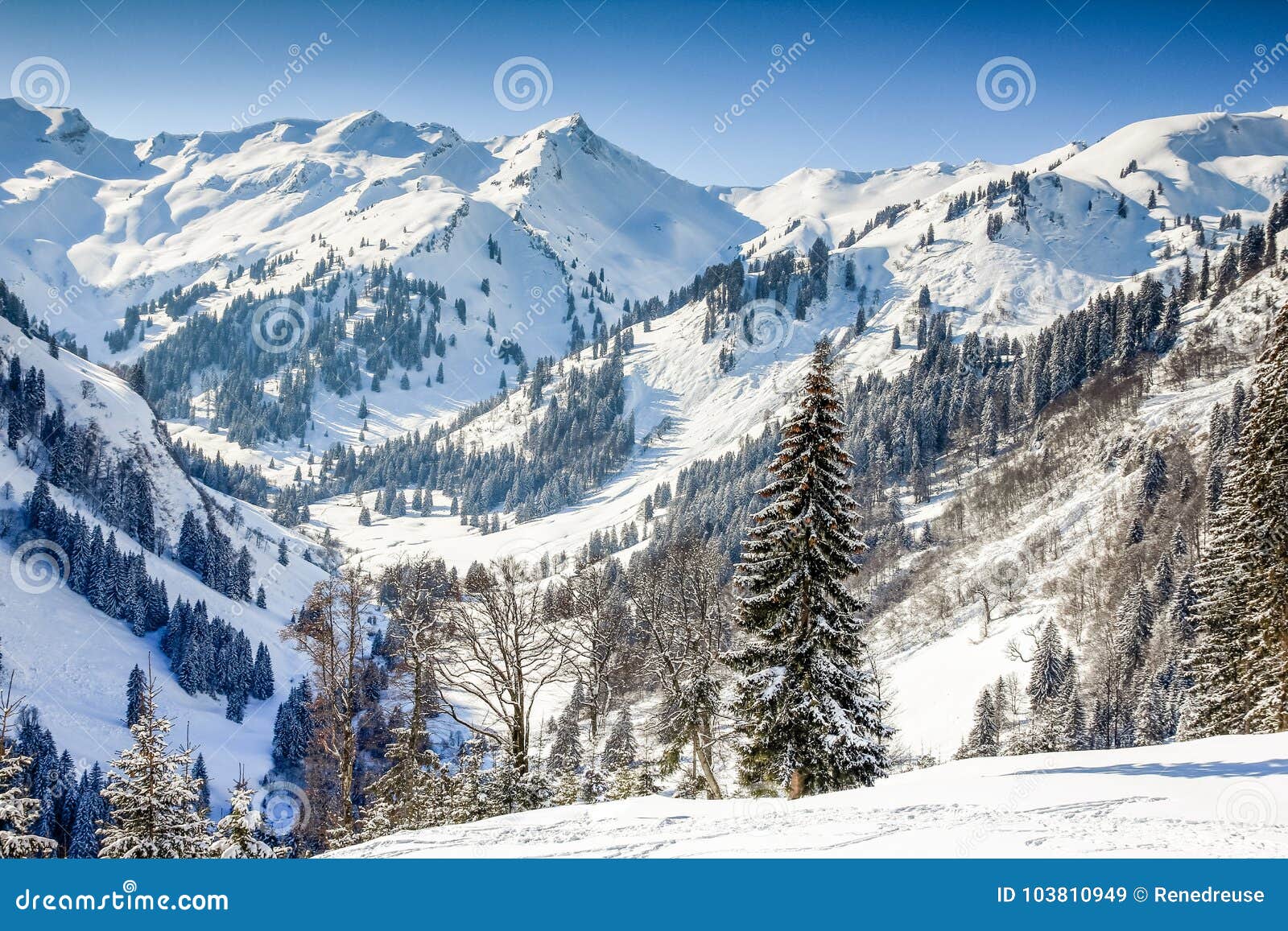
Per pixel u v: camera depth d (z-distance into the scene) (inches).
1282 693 1257.4
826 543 968.3
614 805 725.9
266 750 3412.9
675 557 1273.4
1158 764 694.5
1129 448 4803.2
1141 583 3112.7
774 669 991.0
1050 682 2903.5
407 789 1071.0
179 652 3855.8
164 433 5698.8
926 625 4097.0
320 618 1092.5
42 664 3346.5
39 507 3998.5
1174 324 6648.6
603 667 1296.8
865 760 948.0
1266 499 1302.9
